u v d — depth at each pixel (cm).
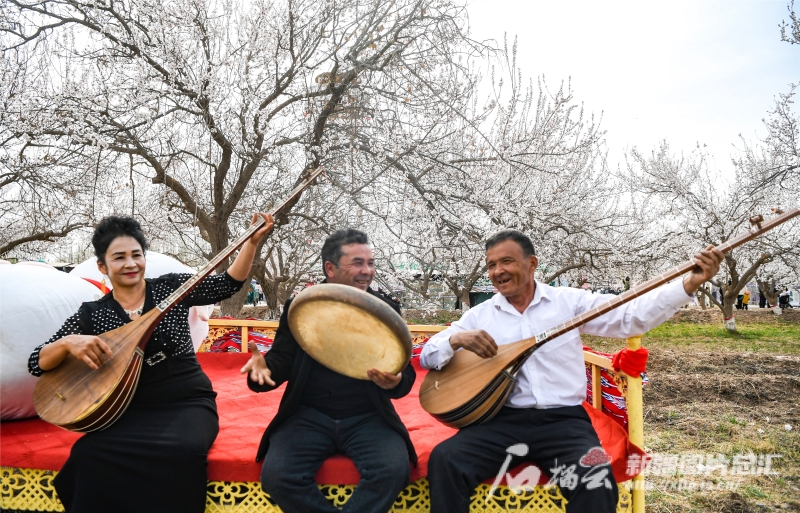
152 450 236
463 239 817
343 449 252
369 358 239
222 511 252
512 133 872
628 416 270
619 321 264
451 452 245
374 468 235
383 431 251
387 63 702
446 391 271
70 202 892
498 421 263
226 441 276
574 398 269
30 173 783
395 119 733
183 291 258
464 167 826
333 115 731
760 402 639
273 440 246
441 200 785
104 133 658
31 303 292
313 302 231
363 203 788
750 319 1788
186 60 681
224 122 695
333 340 240
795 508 358
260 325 491
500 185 827
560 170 946
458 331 276
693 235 1367
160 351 262
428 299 996
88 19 678
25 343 288
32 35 670
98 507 235
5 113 664
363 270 272
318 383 262
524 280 279
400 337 225
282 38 698
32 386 293
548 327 276
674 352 974
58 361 245
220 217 737
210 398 278
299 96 721
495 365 263
